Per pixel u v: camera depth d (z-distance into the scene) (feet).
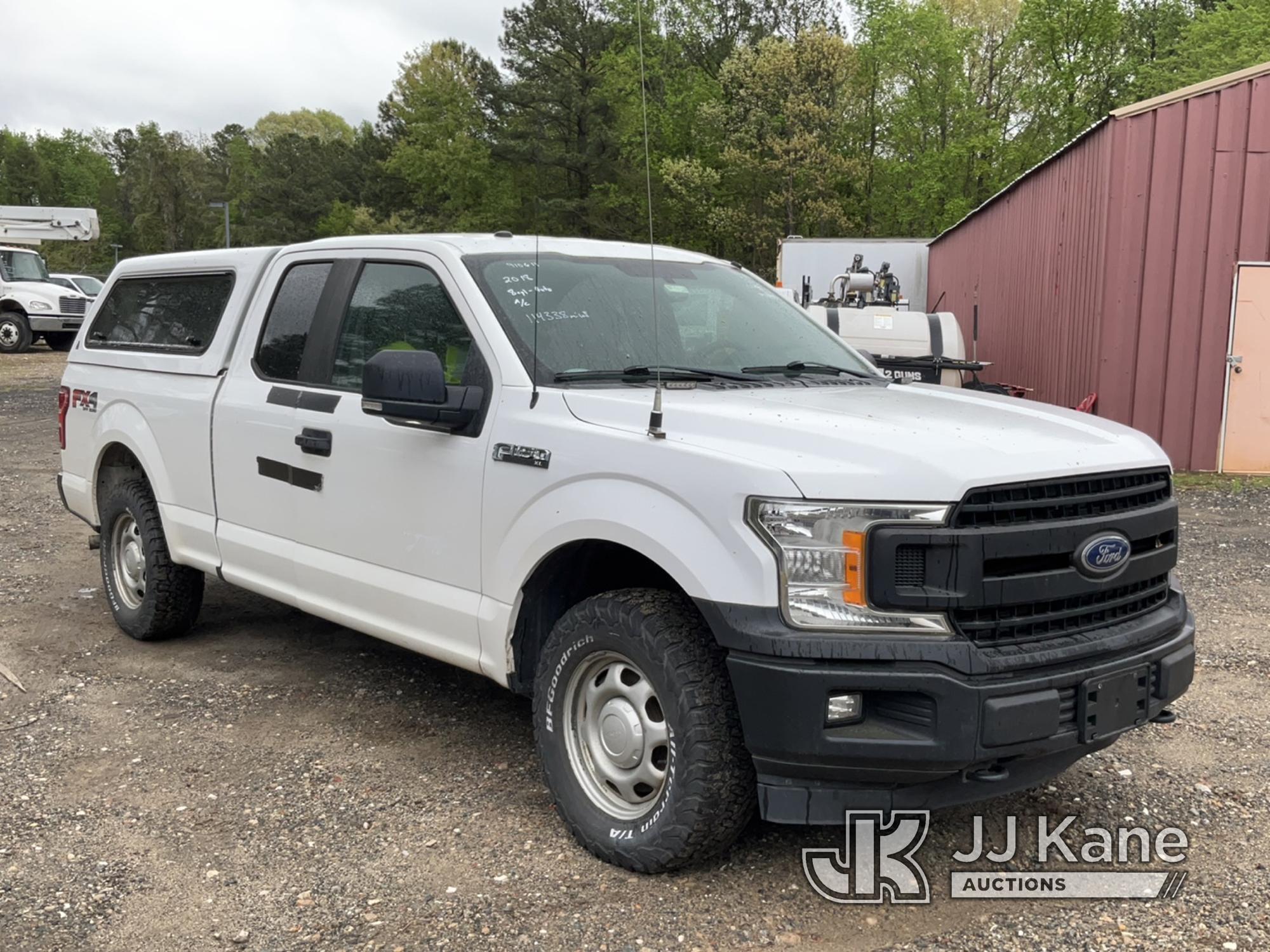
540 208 164.96
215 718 15.61
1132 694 10.56
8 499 33.19
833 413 11.34
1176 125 40.37
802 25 201.77
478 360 12.98
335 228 235.20
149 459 18.12
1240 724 15.43
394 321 14.30
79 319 90.89
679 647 10.53
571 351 12.94
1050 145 155.74
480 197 191.21
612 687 11.38
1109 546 10.39
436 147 192.75
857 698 9.73
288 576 15.60
